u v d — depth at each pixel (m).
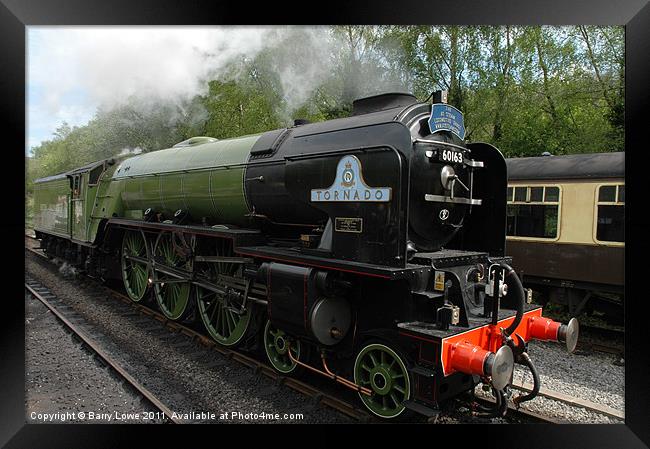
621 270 7.31
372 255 3.98
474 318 4.04
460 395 4.82
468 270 4.33
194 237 6.60
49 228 14.77
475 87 13.28
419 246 4.37
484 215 5.06
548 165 8.39
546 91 12.90
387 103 4.82
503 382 3.41
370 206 4.01
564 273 7.99
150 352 6.26
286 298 4.56
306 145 4.97
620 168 7.32
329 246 4.45
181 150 7.93
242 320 5.86
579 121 12.85
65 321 7.37
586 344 7.09
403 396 4.05
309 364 5.17
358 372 4.32
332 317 4.34
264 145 5.82
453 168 4.41
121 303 9.20
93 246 10.10
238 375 5.43
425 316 3.94
